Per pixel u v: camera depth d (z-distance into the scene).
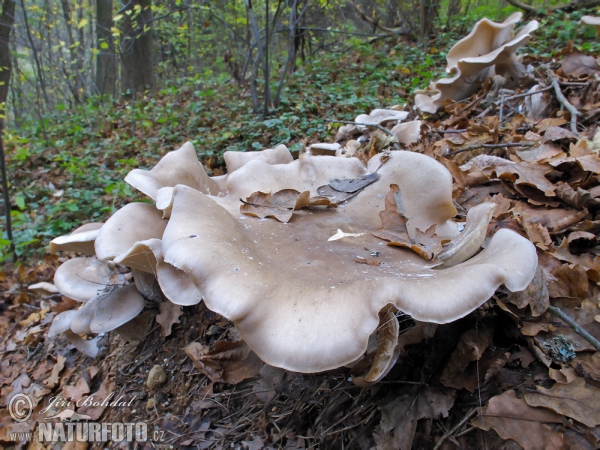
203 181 0.37
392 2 1.55
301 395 0.26
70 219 0.69
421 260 0.24
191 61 2.55
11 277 0.59
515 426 0.20
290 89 0.99
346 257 0.24
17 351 0.43
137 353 0.34
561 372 0.21
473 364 0.23
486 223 0.23
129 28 1.54
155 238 0.29
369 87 0.89
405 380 0.24
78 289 0.34
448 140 0.45
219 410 0.28
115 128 1.15
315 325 0.19
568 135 0.38
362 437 0.23
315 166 0.32
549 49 0.87
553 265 0.26
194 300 0.26
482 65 0.55
